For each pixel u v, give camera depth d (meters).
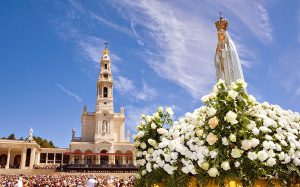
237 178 5.29
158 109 7.94
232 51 17.09
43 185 31.80
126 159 82.31
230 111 5.39
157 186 6.82
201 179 5.55
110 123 85.06
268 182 5.46
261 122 5.76
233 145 5.39
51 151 85.50
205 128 5.66
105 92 89.56
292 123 6.36
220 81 5.88
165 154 6.19
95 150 81.12
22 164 71.69
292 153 5.63
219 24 18.34
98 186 26.25
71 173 62.84
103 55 94.88
